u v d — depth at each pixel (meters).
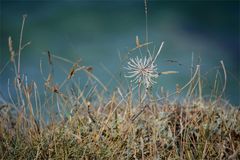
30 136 7.99
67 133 7.97
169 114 8.32
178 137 8.03
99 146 7.76
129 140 7.84
